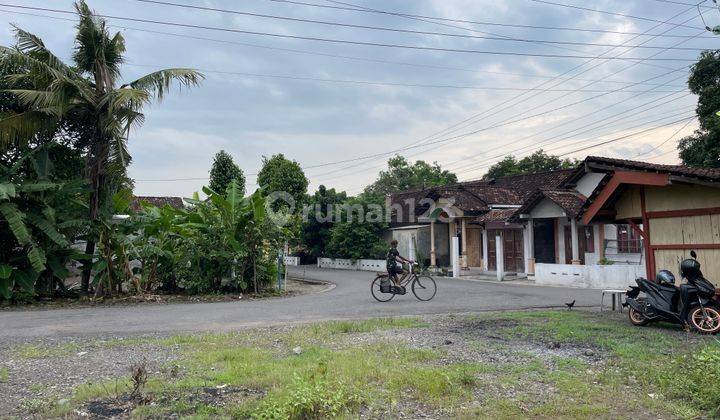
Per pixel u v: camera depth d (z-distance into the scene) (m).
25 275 14.95
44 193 15.41
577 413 5.27
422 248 29.55
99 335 9.91
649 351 7.80
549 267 20.44
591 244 22.41
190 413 5.27
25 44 15.18
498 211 25.25
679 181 9.98
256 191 17.61
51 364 7.42
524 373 6.71
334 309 13.61
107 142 16.19
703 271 10.41
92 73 16.45
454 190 27.64
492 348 8.12
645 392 5.93
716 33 10.47
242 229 17.62
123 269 16.09
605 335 9.09
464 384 6.20
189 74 16.48
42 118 15.36
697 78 23.27
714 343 8.24
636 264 19.42
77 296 16.33
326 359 7.34
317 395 5.24
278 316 12.40
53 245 15.59
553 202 21.27
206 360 7.48
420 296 15.98
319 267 35.16
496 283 21.53
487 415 5.23
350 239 31.64
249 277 18.05
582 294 16.64
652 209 11.38
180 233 17.02
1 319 12.07
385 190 60.56
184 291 17.75
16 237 14.22
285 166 36.25
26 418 5.14
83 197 17.09
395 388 6.04
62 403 5.48
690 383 5.87
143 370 6.04
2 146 15.30
